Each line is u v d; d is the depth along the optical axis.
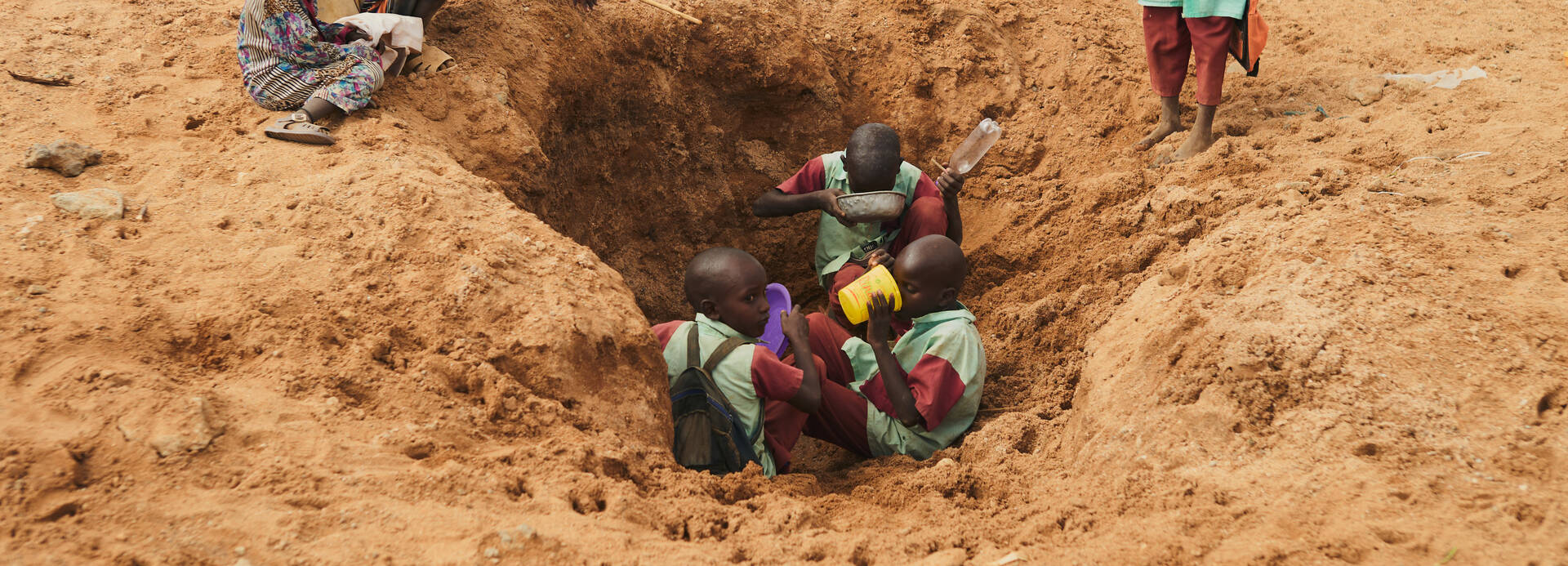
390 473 2.60
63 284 3.02
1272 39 6.75
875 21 6.53
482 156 4.50
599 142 5.67
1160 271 4.59
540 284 3.38
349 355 2.98
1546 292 3.46
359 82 4.15
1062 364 4.63
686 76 5.97
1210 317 3.56
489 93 4.70
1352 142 5.14
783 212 5.29
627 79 5.67
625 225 6.02
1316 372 3.20
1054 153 5.95
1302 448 2.99
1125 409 3.47
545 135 5.06
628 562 2.45
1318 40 6.62
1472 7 7.04
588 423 3.11
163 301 3.04
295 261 3.30
